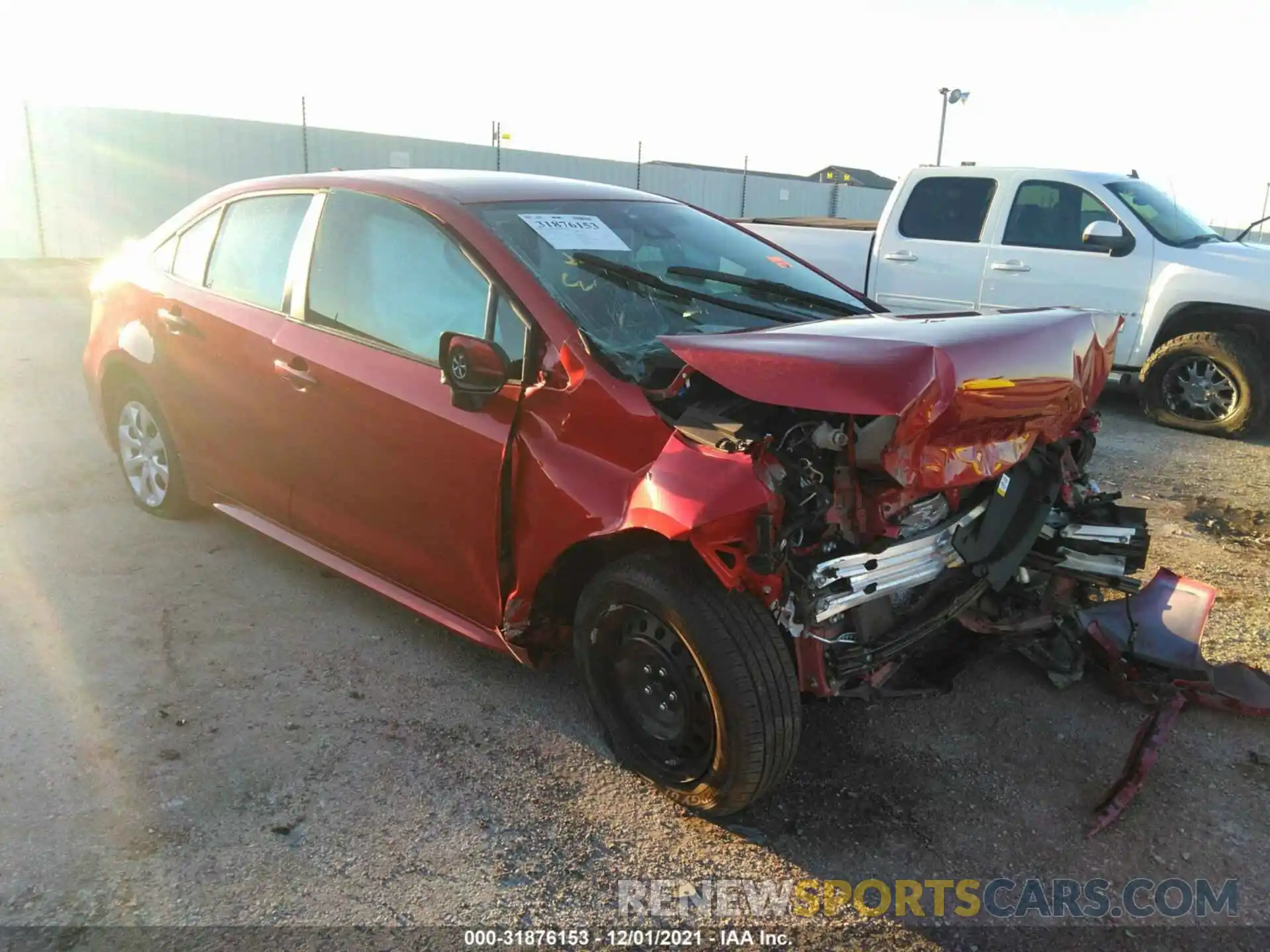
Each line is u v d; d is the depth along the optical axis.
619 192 4.08
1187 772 3.15
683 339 2.81
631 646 2.89
